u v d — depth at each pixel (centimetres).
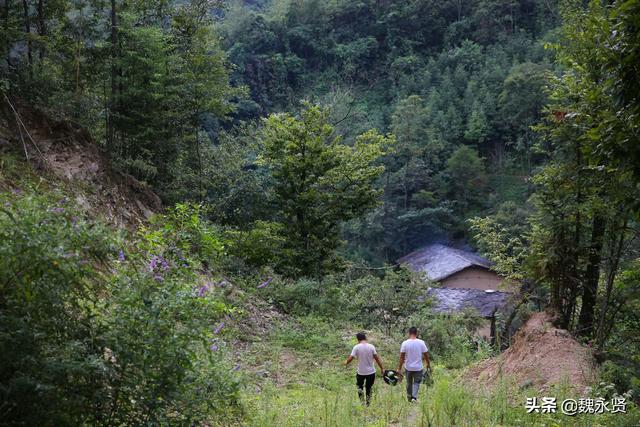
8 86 1281
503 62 6994
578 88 1185
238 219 2302
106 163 1497
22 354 403
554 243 1320
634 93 633
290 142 2266
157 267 537
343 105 4956
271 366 1184
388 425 741
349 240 5109
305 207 2272
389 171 5556
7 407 397
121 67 1706
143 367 457
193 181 2102
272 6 8550
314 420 718
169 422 485
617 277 1359
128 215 1435
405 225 5125
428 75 7212
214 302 531
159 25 2070
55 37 1652
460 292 3048
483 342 1811
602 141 676
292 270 2141
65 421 417
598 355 1016
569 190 1255
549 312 1310
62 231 433
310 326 1598
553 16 7606
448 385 859
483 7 7962
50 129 1357
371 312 2011
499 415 735
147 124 1830
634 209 752
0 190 979
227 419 620
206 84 2042
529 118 6184
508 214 4388
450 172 5738
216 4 2186
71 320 454
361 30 8306
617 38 646
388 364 1404
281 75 6944
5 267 406
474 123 6303
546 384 916
